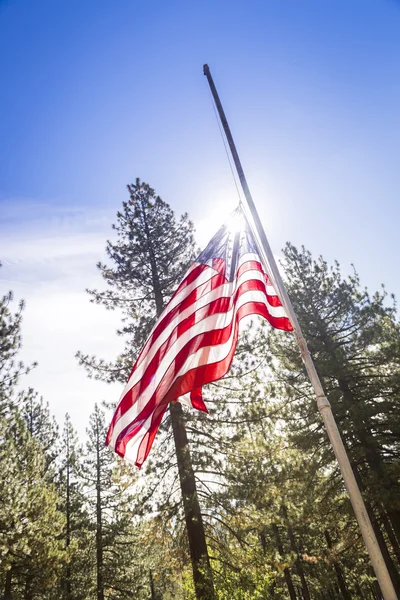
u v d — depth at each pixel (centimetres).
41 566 1603
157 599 3328
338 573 2067
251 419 1351
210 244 793
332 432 458
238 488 1223
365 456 1606
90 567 2777
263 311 639
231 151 689
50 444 3078
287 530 2148
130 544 2711
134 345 1661
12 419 1488
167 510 1302
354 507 416
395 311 1891
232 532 1268
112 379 1611
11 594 1898
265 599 1159
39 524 1570
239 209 795
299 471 1335
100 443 3042
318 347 1888
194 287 745
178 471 1323
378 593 2984
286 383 1869
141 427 652
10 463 1432
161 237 1944
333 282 2052
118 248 1920
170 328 723
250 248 730
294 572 2394
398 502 1380
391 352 1716
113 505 2772
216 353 639
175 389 626
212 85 753
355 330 1942
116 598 2648
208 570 1133
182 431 1384
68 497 2983
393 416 1648
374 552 388
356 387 1777
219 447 1380
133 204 2017
